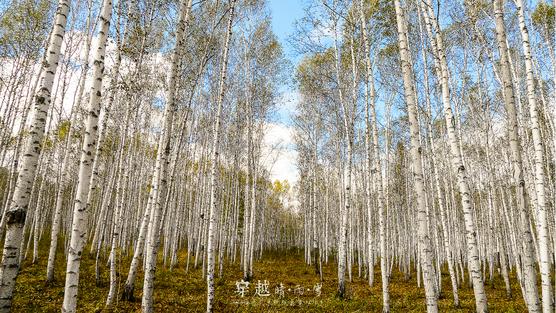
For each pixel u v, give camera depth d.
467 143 18.67
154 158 25.94
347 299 12.59
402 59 6.58
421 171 6.10
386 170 19.33
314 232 22.16
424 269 5.70
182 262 20.84
